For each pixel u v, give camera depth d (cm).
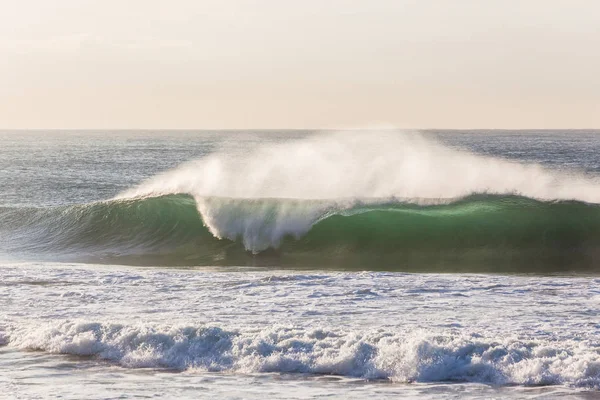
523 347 3472
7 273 6225
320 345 3606
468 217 8131
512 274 6462
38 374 3406
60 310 4691
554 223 7981
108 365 3556
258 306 4756
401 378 3325
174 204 8681
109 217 8944
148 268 6962
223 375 3397
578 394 3072
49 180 19612
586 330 4003
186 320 4353
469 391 3139
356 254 7838
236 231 8219
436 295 5100
